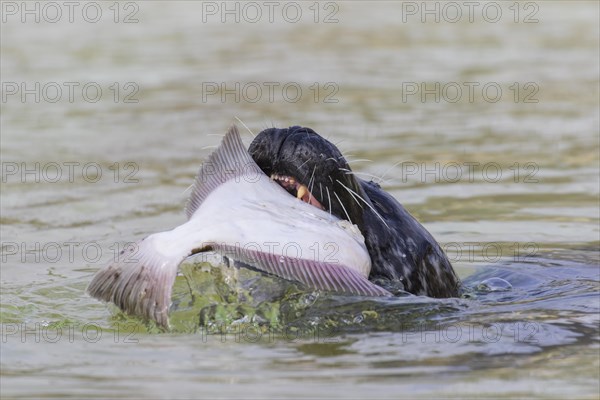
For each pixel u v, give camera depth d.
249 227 7.71
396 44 24.59
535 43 24.33
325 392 7.00
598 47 23.64
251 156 8.49
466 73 21.36
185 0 30.19
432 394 6.94
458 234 11.97
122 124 17.47
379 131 16.81
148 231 12.05
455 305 8.88
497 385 7.10
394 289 8.71
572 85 20.12
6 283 10.05
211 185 8.11
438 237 11.84
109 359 7.77
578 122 17.39
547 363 7.50
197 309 8.59
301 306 8.55
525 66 21.94
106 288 7.80
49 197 13.55
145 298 7.55
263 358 7.71
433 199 13.46
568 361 7.54
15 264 10.80
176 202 13.28
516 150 15.72
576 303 9.04
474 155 15.52
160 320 7.47
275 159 8.41
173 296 8.90
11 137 16.69
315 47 24.20
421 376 7.28
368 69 21.88
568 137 16.48
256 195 8.02
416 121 17.58
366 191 9.13
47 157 15.50
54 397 7.00
